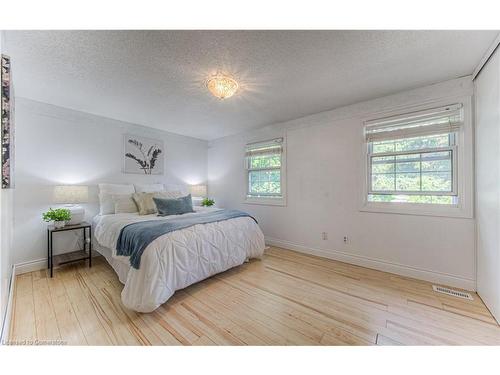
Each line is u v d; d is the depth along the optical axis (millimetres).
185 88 2260
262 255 3064
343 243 2887
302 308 1798
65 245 2818
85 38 1468
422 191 2352
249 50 1616
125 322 1601
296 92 2385
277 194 3707
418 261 2342
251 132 4000
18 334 1462
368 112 2645
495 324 1574
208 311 1752
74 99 2559
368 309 1778
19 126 2486
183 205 3033
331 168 2990
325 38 1491
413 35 1471
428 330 1516
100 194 3018
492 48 1578
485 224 1806
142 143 3668
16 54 1641
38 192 2625
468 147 2049
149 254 1733
